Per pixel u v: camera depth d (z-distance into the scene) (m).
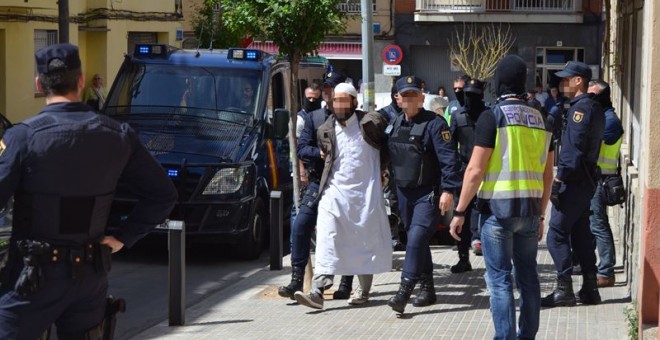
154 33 35.28
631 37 14.02
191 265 14.40
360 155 10.25
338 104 10.21
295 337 9.46
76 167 5.37
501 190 7.83
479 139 7.84
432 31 45.66
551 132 8.21
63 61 5.45
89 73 31.36
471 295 11.19
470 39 44.88
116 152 5.52
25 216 5.35
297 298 10.48
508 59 8.08
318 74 18.84
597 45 44.56
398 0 45.81
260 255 15.19
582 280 11.14
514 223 7.89
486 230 7.97
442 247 14.63
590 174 10.16
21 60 26.47
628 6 14.48
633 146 12.81
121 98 15.32
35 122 5.35
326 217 10.28
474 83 11.55
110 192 5.57
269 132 15.25
